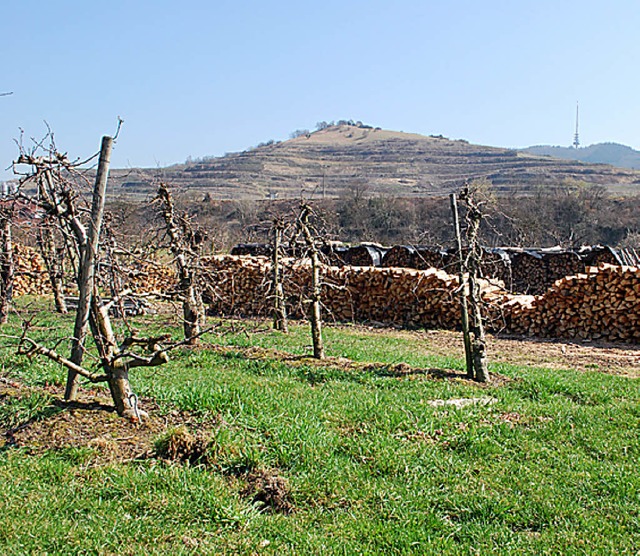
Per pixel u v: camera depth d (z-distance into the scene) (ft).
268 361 34.50
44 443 19.71
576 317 49.83
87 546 14.21
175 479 17.25
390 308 59.77
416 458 19.74
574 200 133.69
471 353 31.12
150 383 27.22
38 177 20.66
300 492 17.24
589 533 15.62
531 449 20.93
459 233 33.09
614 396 28.09
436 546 14.93
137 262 26.48
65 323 49.06
